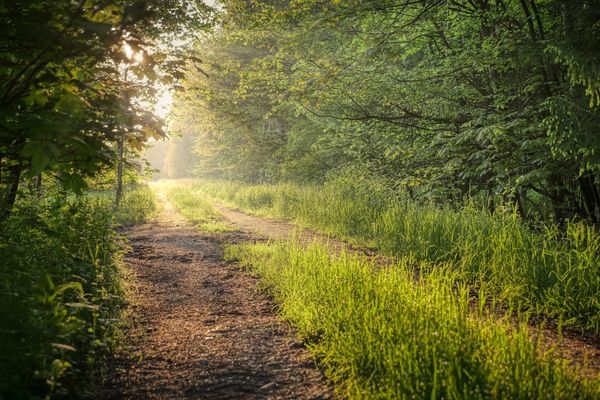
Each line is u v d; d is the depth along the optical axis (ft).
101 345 12.03
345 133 46.70
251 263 24.40
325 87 38.60
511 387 9.28
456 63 32.71
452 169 34.47
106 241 23.07
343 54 39.34
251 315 16.79
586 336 14.39
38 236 15.83
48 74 10.23
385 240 29.19
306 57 40.29
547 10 28.25
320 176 67.92
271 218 49.75
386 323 12.55
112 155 11.98
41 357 9.44
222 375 11.79
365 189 42.52
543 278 17.97
